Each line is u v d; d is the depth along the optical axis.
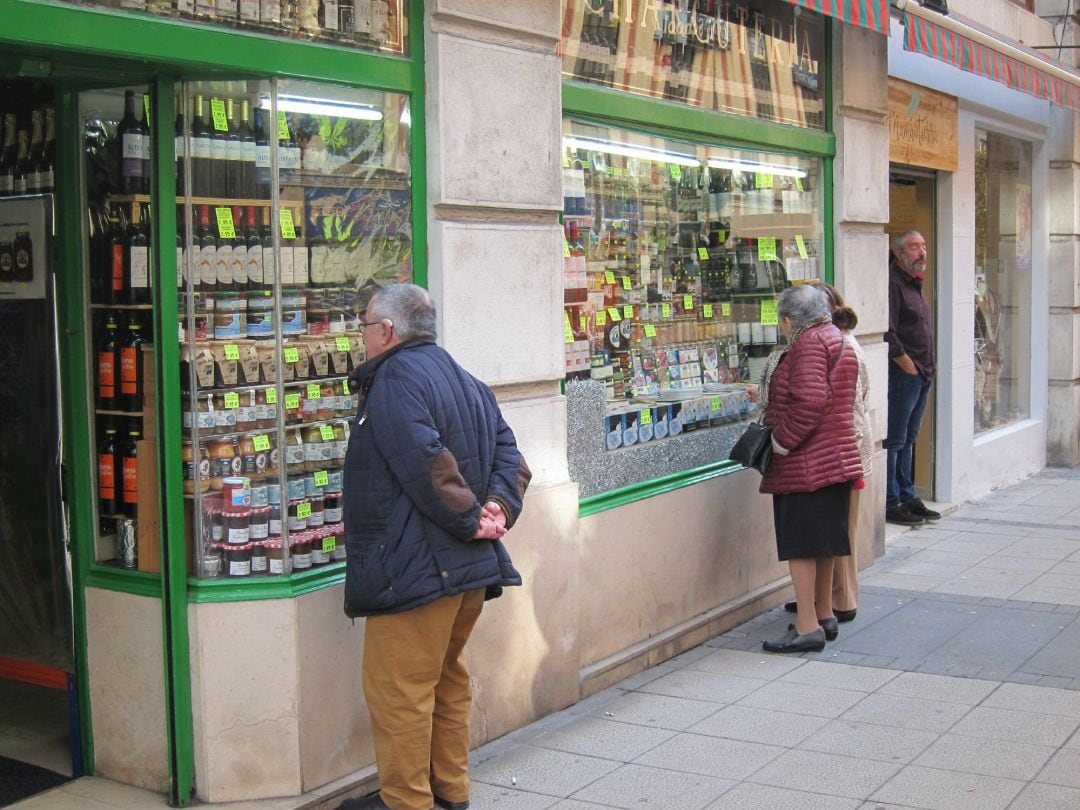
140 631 4.36
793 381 5.80
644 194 6.18
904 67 8.66
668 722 5.17
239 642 4.21
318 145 4.43
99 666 4.49
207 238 4.23
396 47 4.62
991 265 10.91
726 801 4.37
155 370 4.16
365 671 4.10
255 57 4.11
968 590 7.27
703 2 6.48
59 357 4.48
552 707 5.30
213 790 4.24
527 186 5.05
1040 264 11.81
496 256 4.91
